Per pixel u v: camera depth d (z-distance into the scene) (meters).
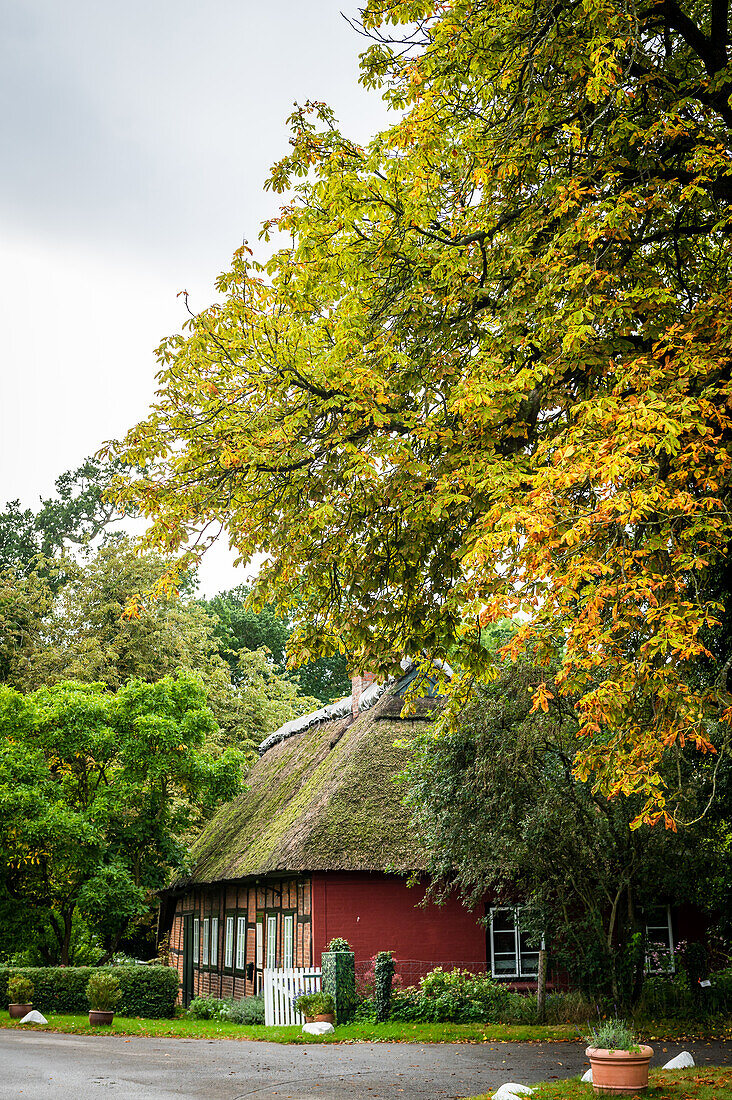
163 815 28.22
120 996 21.55
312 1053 15.52
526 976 21.83
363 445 10.35
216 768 27.84
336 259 10.91
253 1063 14.37
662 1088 10.52
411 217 10.72
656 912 22.16
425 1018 18.97
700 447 8.41
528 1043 16.02
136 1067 13.73
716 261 11.46
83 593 41.38
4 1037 17.12
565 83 10.54
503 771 16.75
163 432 11.00
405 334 11.14
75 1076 12.66
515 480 8.58
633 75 10.78
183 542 10.94
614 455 7.57
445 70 10.81
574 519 8.18
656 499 7.82
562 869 17.95
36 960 29.95
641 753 8.59
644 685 8.48
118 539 44.66
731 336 8.93
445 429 10.20
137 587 40.75
